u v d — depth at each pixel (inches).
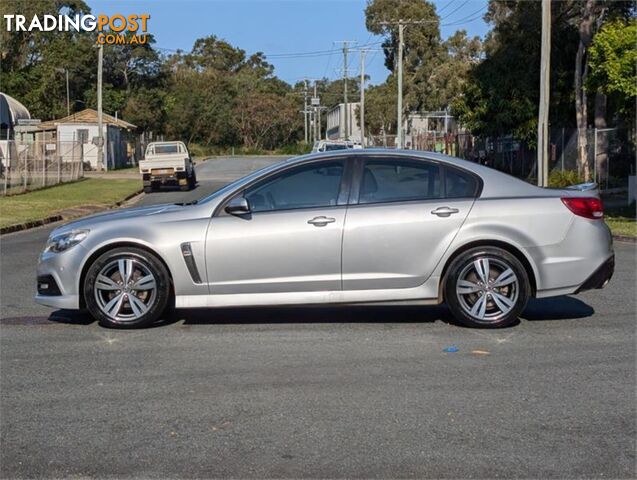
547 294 317.7
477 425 219.0
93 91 2886.3
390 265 313.7
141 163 1390.3
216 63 4717.0
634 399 239.3
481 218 314.2
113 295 322.3
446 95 2593.5
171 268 315.9
